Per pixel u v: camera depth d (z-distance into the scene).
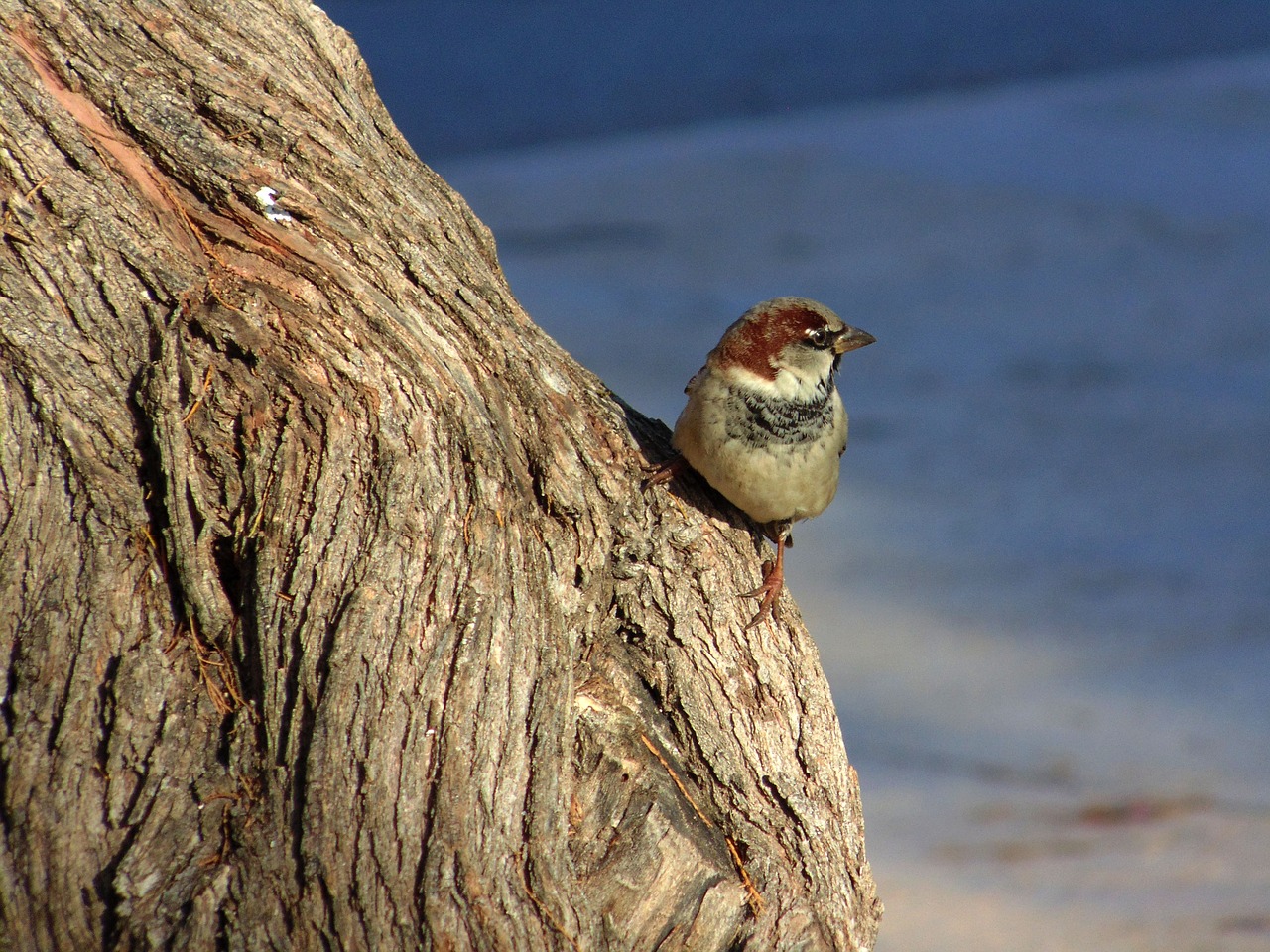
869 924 8.84
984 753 16.59
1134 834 14.63
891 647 19.08
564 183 42.03
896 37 55.56
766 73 52.06
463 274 9.02
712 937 7.96
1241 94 45.78
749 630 8.91
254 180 8.36
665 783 8.12
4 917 6.53
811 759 8.78
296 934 6.62
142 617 7.39
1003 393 27.52
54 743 6.94
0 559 7.30
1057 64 51.72
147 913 6.56
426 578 7.55
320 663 7.20
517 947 6.93
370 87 10.20
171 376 7.61
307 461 7.61
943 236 35.88
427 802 7.06
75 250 7.76
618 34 56.69
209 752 7.11
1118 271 33.16
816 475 9.28
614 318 30.98
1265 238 34.75
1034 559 21.39
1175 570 20.62
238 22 8.96
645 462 9.12
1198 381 27.11
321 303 8.05
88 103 8.20
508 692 7.52
